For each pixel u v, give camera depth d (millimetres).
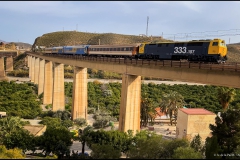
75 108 55625
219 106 73562
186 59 34344
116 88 97688
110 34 196250
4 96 76375
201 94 91500
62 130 32312
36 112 61000
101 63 44562
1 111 58125
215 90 97250
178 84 108125
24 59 174250
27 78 132250
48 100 78875
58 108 66812
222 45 30062
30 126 44938
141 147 20922
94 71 136000
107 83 106062
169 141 23328
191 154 19484
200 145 28344
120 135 30578
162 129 54094
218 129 29047
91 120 59938
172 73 29609
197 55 32406
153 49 39969
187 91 96000
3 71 128000
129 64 36062
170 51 36812
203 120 43062
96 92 89000
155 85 104438
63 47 75688
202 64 25312
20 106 64250
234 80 22578
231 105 71125
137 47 43156
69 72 137000
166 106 55344
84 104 56344
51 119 54000
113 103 76000
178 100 55344
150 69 32656
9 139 29797
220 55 29781
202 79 25953
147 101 53375
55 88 66500
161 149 21859
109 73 131625
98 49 55344
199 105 74688
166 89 98250
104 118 55031
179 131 46062
